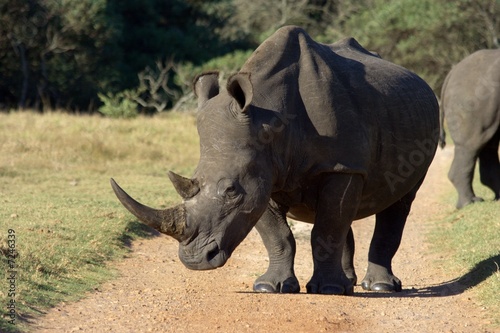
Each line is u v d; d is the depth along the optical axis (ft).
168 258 107.24
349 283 87.25
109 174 177.88
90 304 79.36
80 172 176.14
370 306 81.15
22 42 379.35
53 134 212.23
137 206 71.92
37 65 388.98
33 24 377.50
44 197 138.41
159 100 399.65
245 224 75.72
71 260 94.27
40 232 104.17
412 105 93.66
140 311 77.00
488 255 101.81
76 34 383.86
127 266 99.55
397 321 75.41
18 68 385.91
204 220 73.61
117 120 264.93
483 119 146.41
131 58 429.79
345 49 95.35
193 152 217.97
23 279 81.76
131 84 414.21
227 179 74.69
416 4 429.79
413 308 81.10
